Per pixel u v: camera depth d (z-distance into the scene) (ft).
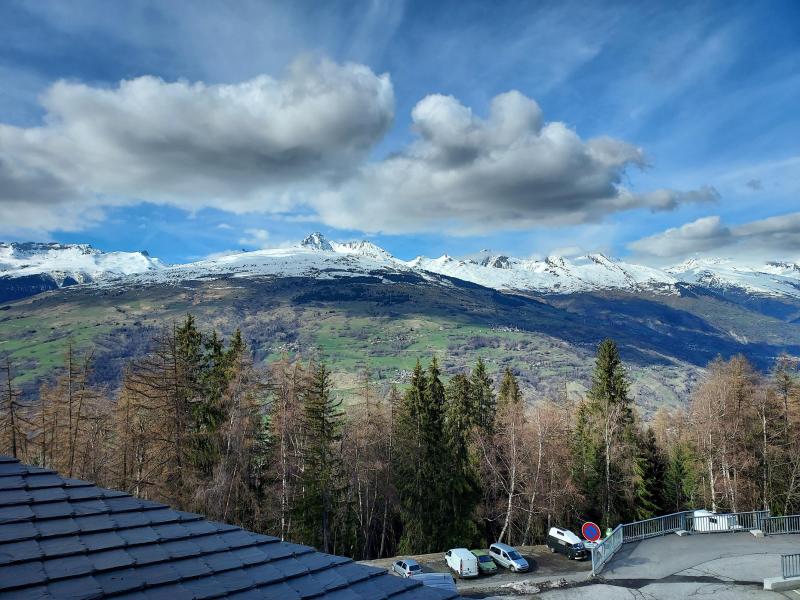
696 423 177.68
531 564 116.57
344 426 170.19
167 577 19.63
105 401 157.17
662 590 85.40
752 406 167.02
